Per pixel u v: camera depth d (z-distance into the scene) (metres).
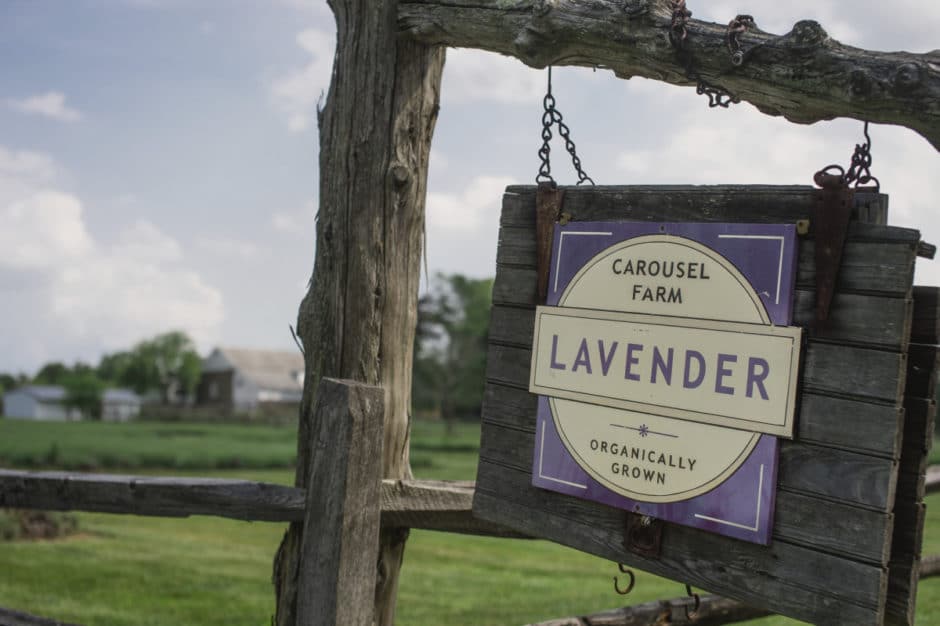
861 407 2.10
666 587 9.73
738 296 2.29
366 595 2.60
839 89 2.27
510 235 2.86
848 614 2.10
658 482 2.41
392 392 3.53
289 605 3.49
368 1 3.50
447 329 79.94
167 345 115.38
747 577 2.27
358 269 3.46
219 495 3.49
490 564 11.95
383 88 3.47
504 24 3.11
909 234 2.05
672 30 2.60
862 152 2.21
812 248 2.20
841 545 2.12
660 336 2.44
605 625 3.75
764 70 2.42
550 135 2.96
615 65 2.86
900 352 2.05
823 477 2.15
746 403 2.26
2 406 109.44
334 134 3.57
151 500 3.60
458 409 83.94
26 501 3.85
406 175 3.48
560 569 11.47
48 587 9.57
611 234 2.57
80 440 51.62
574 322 2.64
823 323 2.16
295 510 3.38
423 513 3.42
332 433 2.54
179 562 11.77
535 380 2.72
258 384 105.75
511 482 2.79
